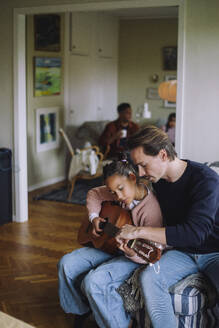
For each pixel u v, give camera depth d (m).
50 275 3.39
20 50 4.38
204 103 3.43
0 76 4.48
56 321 2.73
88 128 6.94
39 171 6.36
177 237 2.03
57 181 6.80
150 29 8.04
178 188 2.19
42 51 6.18
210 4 3.31
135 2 3.68
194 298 2.14
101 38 7.66
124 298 2.24
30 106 6.05
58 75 6.52
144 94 8.23
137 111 8.12
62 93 6.71
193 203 2.09
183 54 3.44
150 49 8.08
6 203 4.57
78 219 4.80
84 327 2.66
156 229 2.06
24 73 4.47
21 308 2.88
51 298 3.03
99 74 7.72
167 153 2.07
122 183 2.17
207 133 3.46
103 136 6.18
